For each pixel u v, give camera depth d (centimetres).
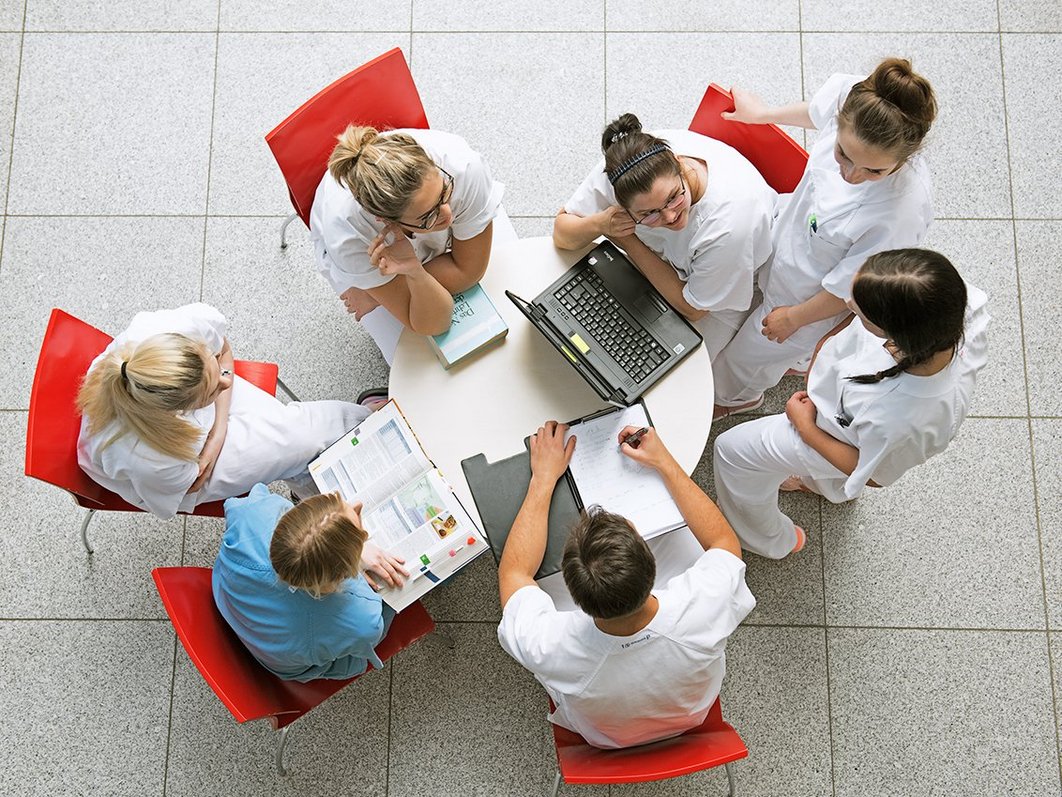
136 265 287
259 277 287
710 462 274
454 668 259
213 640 194
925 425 179
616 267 215
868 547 268
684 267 214
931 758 254
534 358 216
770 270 228
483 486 206
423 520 203
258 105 296
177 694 259
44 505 270
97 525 269
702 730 200
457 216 203
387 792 253
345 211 196
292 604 190
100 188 292
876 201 197
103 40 300
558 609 206
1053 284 281
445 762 254
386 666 259
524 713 257
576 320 212
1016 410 274
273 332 284
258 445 218
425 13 301
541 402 213
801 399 204
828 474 209
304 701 210
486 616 263
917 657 260
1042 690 257
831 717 257
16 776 254
